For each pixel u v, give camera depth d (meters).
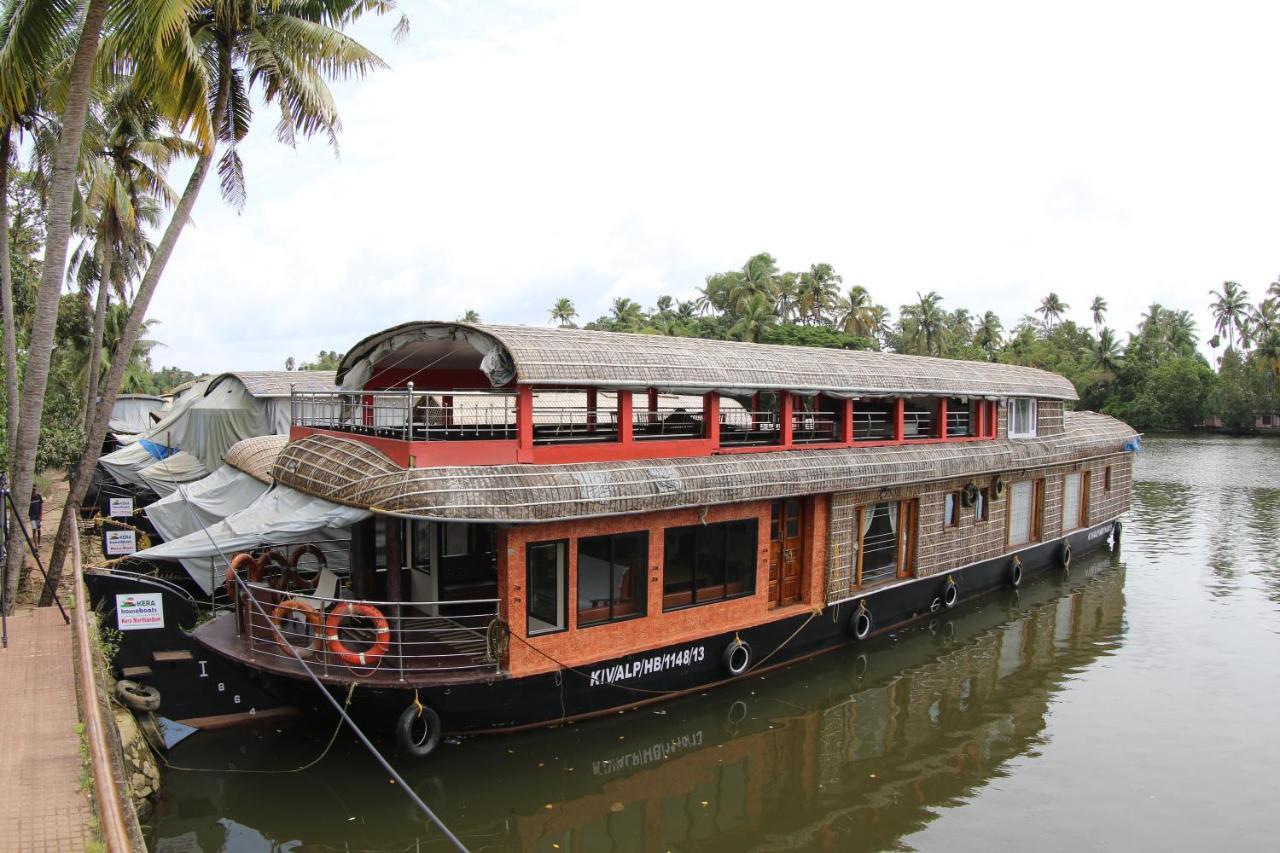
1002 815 9.02
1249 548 22.64
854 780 9.77
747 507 11.64
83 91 10.26
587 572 10.02
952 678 12.98
